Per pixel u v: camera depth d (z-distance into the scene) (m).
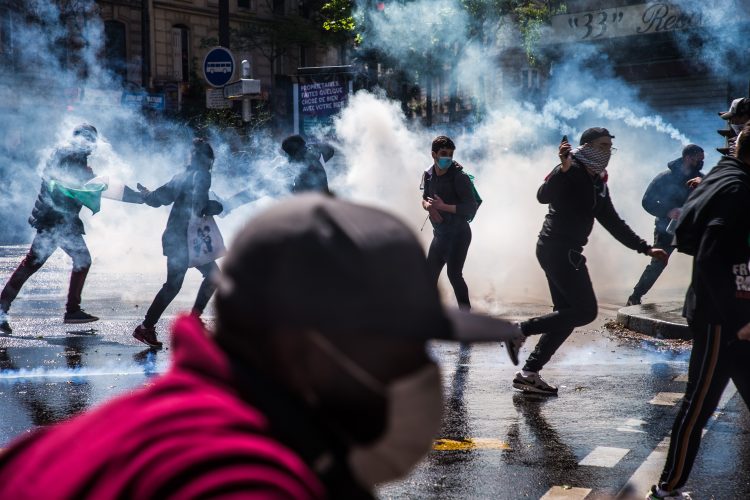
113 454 0.96
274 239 0.98
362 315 0.96
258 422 0.98
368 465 1.06
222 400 0.99
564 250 6.03
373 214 1.01
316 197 1.03
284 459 0.95
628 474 4.65
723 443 5.23
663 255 5.77
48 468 1.01
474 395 6.41
